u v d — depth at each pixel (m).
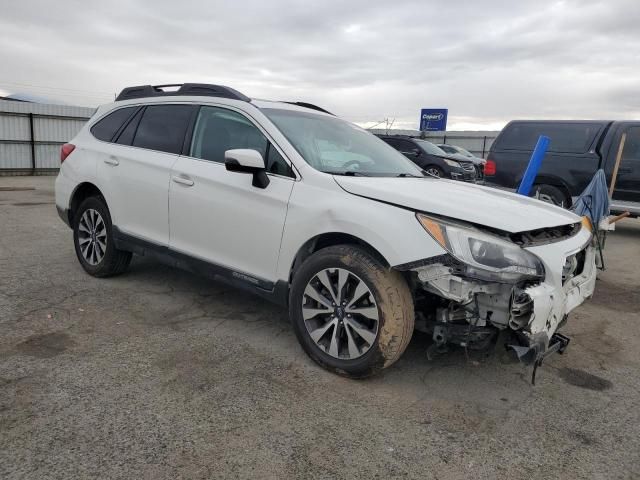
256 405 2.88
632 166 8.42
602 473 2.45
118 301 4.47
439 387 3.21
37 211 9.63
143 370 3.22
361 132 4.64
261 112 3.88
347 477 2.33
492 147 9.72
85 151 5.10
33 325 3.86
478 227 2.84
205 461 2.38
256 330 3.96
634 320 4.73
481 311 2.89
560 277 2.89
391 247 2.93
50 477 2.21
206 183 3.92
